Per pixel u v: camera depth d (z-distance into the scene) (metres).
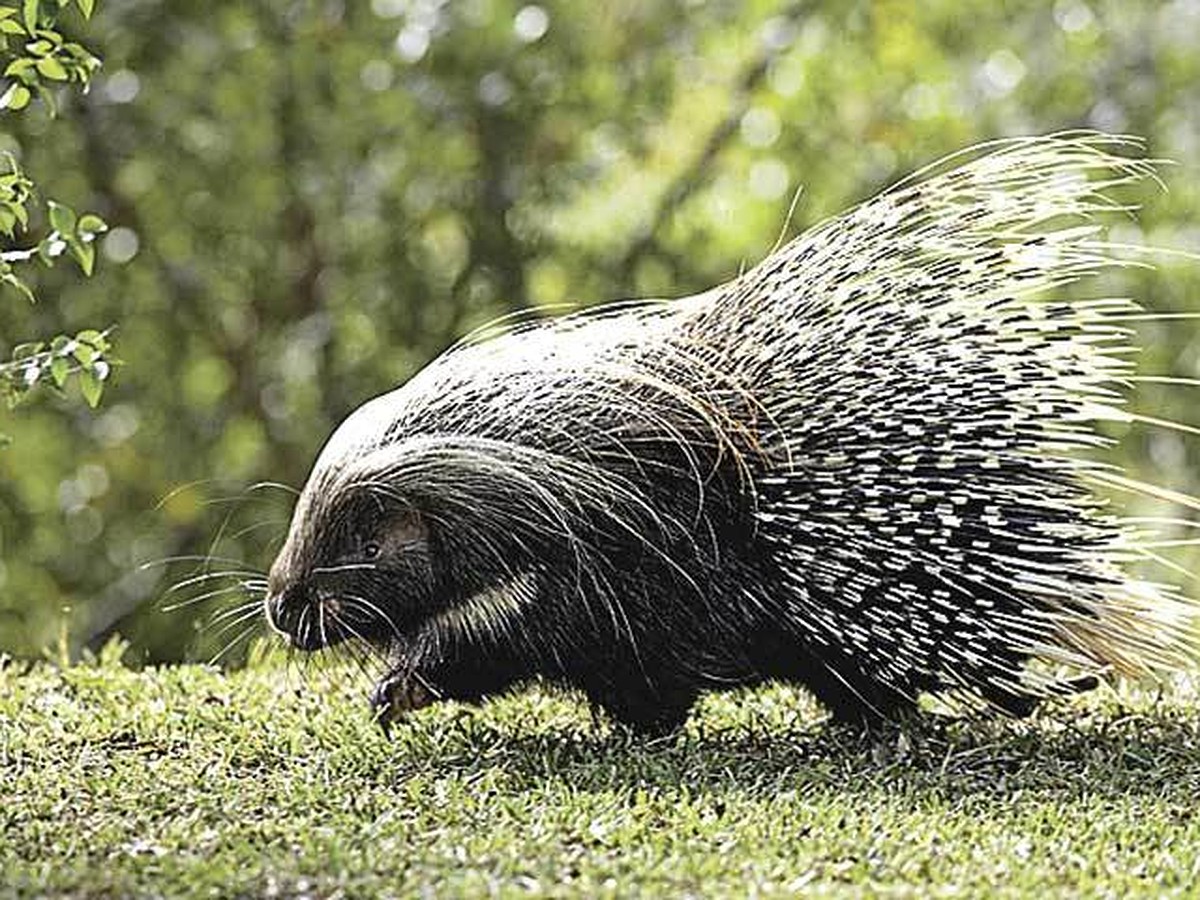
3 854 8.80
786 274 10.99
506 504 10.48
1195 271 25.64
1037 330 10.98
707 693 11.31
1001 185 11.66
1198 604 11.37
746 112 25.62
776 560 10.66
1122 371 11.27
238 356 24.86
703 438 10.59
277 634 10.88
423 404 10.74
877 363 10.77
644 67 24.95
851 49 25.55
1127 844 9.18
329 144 23.47
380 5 23.55
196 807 9.74
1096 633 10.95
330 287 24.53
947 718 11.31
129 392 24.45
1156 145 25.62
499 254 24.42
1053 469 10.86
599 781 10.09
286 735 10.99
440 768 10.38
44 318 23.39
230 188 23.75
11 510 24.78
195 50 23.16
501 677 10.77
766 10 24.75
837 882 8.59
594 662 10.70
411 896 8.19
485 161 24.33
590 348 10.83
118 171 23.69
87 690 12.30
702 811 9.49
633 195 25.83
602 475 10.52
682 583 10.61
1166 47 26.09
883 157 25.84
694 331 10.95
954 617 10.73
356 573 10.54
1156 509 26.02
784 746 10.91
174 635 23.77
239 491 24.77
